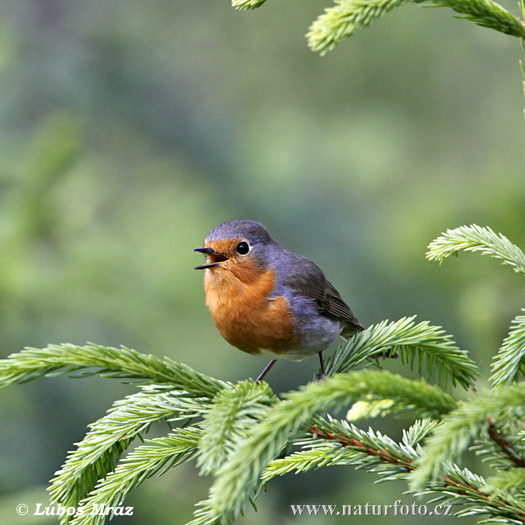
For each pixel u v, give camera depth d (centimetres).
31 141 1223
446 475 469
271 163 1683
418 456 479
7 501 922
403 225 1267
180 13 1841
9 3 1623
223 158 1658
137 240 1495
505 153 1817
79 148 1149
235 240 816
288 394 378
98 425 516
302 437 490
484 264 1152
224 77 1850
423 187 1697
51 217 1093
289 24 1908
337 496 1129
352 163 1761
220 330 845
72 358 432
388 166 1770
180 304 1330
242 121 1808
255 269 820
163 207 1568
